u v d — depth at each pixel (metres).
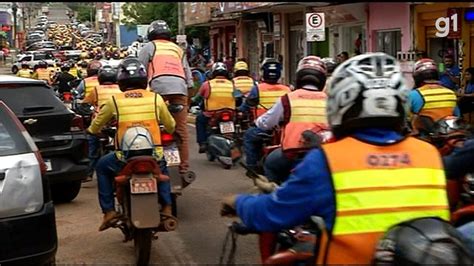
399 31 18.34
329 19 21.97
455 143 6.18
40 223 5.70
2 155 5.63
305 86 6.61
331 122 3.27
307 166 3.08
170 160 7.75
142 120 6.92
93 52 30.97
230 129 12.08
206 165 12.92
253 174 4.60
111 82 10.23
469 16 15.59
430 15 17.08
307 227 3.55
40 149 9.11
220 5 29.09
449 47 16.59
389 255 2.88
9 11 66.38
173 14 36.50
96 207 9.49
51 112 9.27
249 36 31.97
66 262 6.93
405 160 3.13
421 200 3.09
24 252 5.61
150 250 6.68
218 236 7.77
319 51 24.30
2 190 5.53
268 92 10.01
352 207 3.02
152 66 8.82
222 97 12.31
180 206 9.34
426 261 2.78
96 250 7.37
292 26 26.86
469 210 4.29
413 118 7.72
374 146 3.13
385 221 3.03
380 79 3.14
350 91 3.14
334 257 3.04
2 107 5.97
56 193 9.71
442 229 2.88
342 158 3.08
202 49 39.00
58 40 57.69
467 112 13.35
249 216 3.26
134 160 6.31
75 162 9.47
